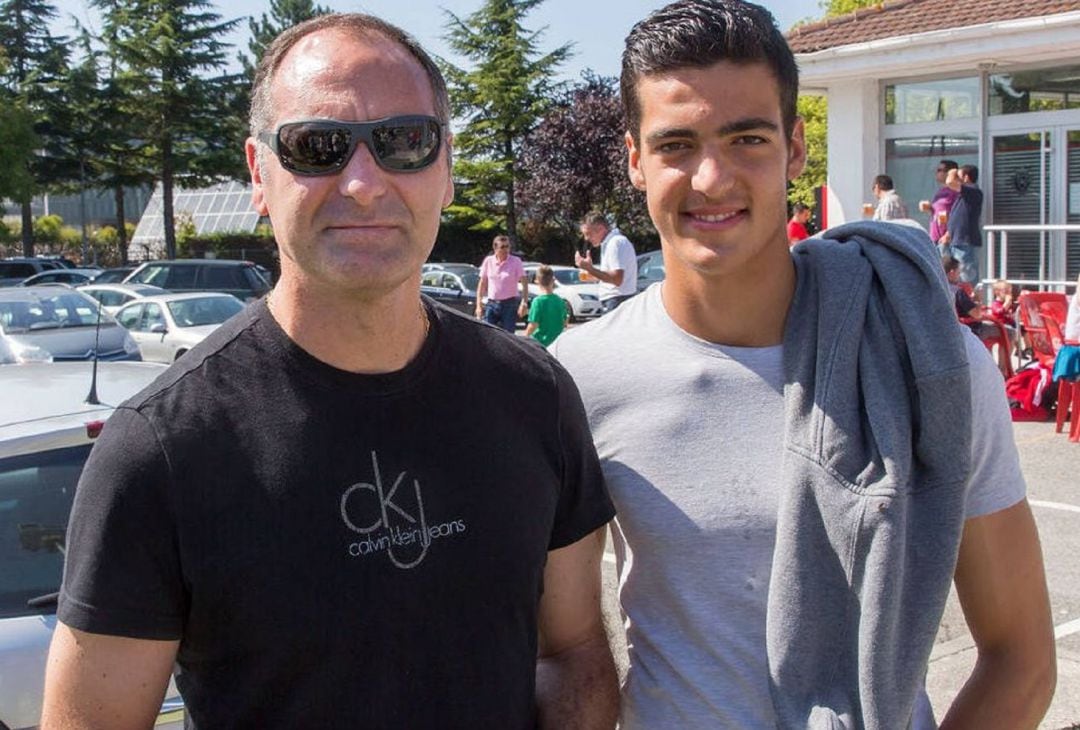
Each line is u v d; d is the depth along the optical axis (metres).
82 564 1.59
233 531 1.60
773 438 1.95
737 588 1.92
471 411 1.77
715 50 1.90
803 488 1.83
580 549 1.96
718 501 1.94
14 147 46.09
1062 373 8.73
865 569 1.75
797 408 1.88
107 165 51.03
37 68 51.28
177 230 60.75
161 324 15.55
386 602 1.65
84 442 3.44
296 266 1.71
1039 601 1.89
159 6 49.00
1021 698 1.87
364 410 1.70
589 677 1.97
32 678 2.91
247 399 1.67
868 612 1.73
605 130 42.00
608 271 12.90
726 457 1.96
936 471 1.77
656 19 1.98
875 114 13.38
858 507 1.75
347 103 1.71
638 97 2.01
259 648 1.61
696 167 1.93
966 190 11.83
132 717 1.61
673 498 1.97
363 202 1.68
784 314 2.00
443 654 1.69
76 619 1.58
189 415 1.63
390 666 1.65
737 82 1.91
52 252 57.69
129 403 1.66
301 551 1.62
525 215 45.41
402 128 1.73
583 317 24.61
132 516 1.58
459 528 1.72
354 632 1.63
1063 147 11.88
